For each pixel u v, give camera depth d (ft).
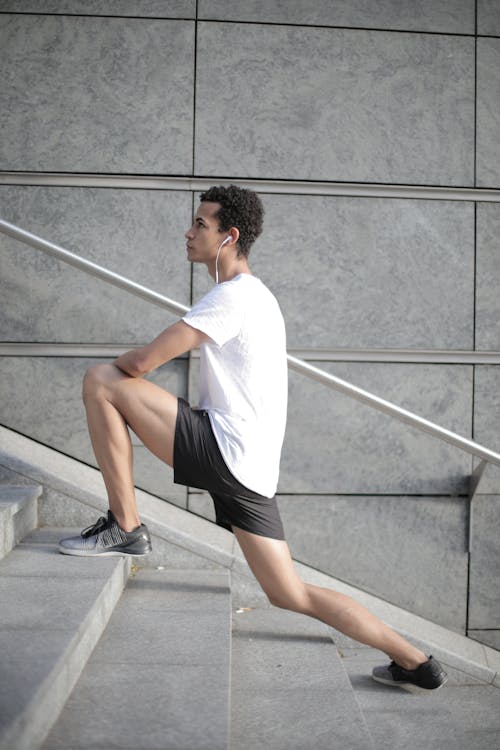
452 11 10.87
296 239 10.82
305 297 10.81
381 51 10.90
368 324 10.85
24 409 10.50
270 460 7.04
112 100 10.69
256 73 10.80
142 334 10.55
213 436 6.92
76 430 10.53
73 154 10.65
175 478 7.12
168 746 4.66
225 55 10.79
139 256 10.68
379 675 8.05
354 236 10.85
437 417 10.89
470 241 10.90
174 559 9.23
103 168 10.66
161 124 10.73
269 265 10.79
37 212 10.62
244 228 7.23
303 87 10.84
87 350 10.52
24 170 10.61
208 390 7.13
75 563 7.69
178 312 9.79
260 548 7.11
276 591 7.27
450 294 10.88
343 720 6.03
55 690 4.99
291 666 7.26
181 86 10.75
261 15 10.81
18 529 8.50
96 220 10.66
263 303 7.04
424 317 10.91
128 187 10.69
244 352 6.89
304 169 10.83
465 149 10.87
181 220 10.73
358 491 10.47
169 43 10.75
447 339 10.92
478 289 10.91
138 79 10.73
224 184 10.78
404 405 10.88
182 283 10.70
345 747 5.57
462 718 8.00
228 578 8.85
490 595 10.36
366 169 10.86
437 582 10.44
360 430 10.48
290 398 10.46
